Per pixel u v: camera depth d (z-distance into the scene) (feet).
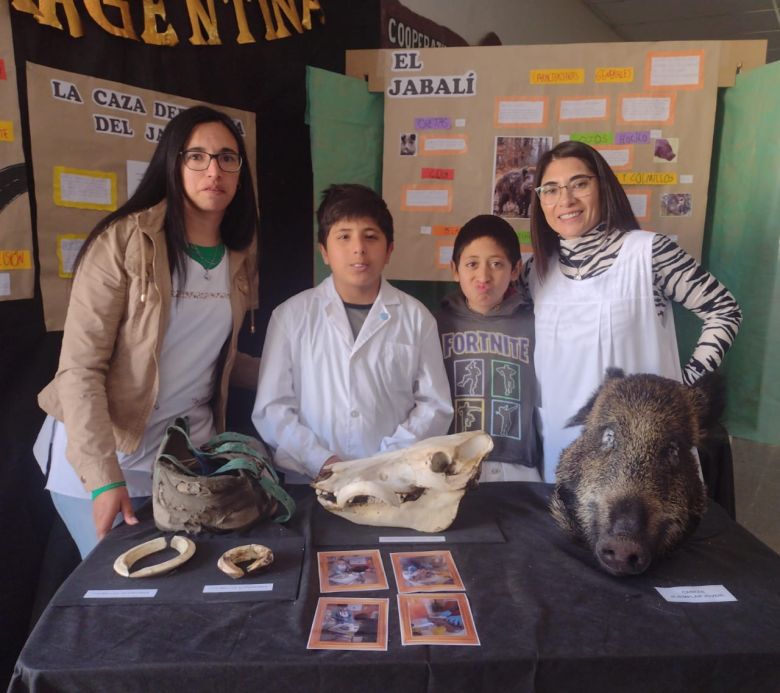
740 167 7.18
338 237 4.92
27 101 5.70
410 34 9.73
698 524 3.76
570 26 15.88
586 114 7.25
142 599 3.13
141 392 4.64
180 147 4.53
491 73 7.35
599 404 3.93
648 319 5.07
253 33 7.36
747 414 7.29
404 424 5.00
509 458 5.29
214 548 3.61
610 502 3.44
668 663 2.76
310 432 4.84
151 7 6.45
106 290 4.45
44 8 5.67
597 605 3.13
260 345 8.03
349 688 2.71
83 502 4.73
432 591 3.22
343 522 3.96
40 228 5.89
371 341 5.07
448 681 2.72
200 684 2.69
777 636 2.90
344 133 7.64
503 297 5.65
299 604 3.10
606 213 5.16
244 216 5.10
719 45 6.98
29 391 5.97
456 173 7.55
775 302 7.01
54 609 3.06
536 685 2.75
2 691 5.82
